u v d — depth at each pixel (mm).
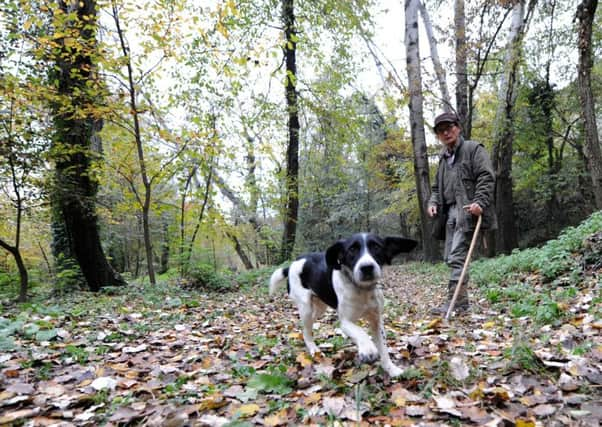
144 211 9328
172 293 8367
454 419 2178
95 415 2502
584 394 2277
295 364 3471
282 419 2320
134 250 23922
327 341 4137
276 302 7605
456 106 14719
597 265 5863
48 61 7957
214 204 11445
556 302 4285
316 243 26891
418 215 22484
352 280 3189
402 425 2145
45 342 4047
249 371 3246
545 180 17094
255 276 11203
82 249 9539
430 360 3076
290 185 15336
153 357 3779
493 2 12094
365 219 27250
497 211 15531
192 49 9773
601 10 14602
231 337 4594
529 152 17719
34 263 15594
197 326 5344
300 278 3980
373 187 25188
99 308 6395
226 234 14453
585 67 9391
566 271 6184
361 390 2506
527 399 2275
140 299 7508
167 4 7234
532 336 3297
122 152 9852
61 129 8812
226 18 7980
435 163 19891
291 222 15797
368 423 2213
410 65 14391
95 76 7992
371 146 20766
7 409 2600
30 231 12805
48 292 9680
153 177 9281
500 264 8453
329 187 24328
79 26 7461
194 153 9320
